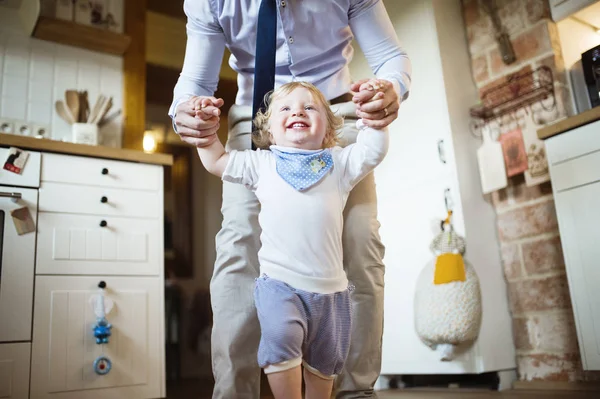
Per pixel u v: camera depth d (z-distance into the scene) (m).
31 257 1.78
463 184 2.21
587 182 1.77
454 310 2.01
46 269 1.80
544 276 2.07
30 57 2.41
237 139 1.21
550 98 2.09
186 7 1.17
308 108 1.04
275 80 1.18
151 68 3.86
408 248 2.35
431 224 2.25
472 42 2.43
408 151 2.42
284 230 0.94
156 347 1.96
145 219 2.06
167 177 2.21
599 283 1.71
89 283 1.87
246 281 1.10
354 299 1.14
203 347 4.08
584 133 1.79
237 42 1.16
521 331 2.13
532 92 2.13
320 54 1.15
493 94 2.32
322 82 1.18
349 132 1.19
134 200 2.05
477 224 2.20
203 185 4.80
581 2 2.05
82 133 2.33
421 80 2.40
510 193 2.23
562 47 2.15
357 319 1.13
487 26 2.36
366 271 1.14
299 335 0.86
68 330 1.79
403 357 2.28
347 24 1.16
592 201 1.75
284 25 1.09
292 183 0.96
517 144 2.16
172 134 4.62
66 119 2.40
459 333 1.99
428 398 1.77
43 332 1.74
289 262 0.91
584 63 2.03
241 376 1.06
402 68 1.14
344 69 1.23
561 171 1.86
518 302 2.16
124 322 1.91
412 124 2.42
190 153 4.77
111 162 2.03
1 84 2.32
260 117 1.08
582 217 1.78
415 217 2.34
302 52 1.13
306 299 0.89
